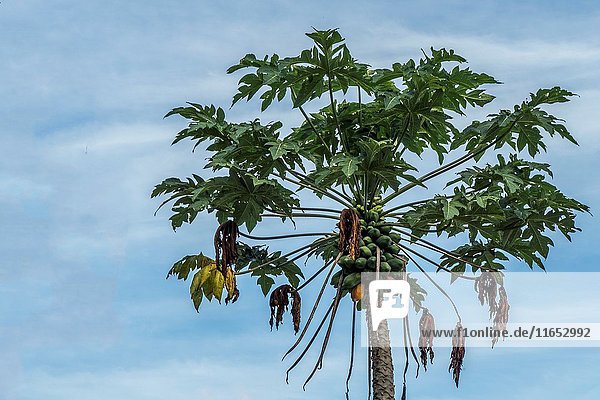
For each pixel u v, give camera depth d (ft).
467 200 34.14
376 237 34.30
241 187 34.17
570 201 36.04
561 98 33.96
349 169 31.89
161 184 35.60
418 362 34.63
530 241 38.04
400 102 33.71
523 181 36.29
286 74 33.30
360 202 35.53
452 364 36.73
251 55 34.32
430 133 38.78
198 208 33.99
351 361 34.14
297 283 42.22
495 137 36.58
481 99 36.96
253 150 34.37
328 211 35.45
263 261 40.60
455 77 35.32
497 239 37.09
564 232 37.06
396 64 34.01
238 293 36.45
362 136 37.14
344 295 35.01
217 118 35.42
